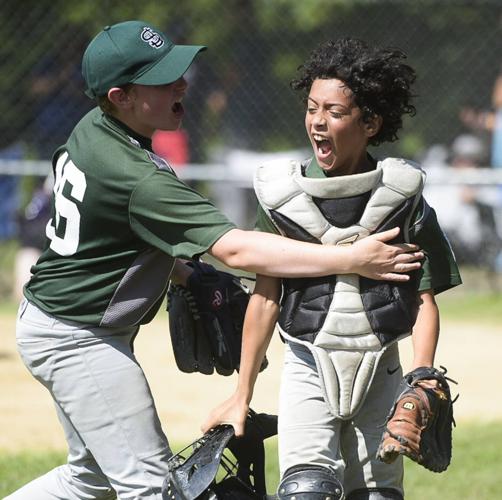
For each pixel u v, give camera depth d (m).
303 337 13.73
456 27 53.53
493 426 24.83
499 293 43.28
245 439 14.44
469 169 44.81
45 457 21.67
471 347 34.44
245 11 52.56
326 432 13.79
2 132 48.19
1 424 25.31
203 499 13.60
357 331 13.56
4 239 48.12
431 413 12.86
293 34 53.50
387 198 13.50
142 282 14.31
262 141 51.06
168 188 13.80
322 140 13.55
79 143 14.39
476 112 49.31
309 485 13.34
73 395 14.39
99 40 14.37
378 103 13.56
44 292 14.49
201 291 15.08
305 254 13.38
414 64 53.50
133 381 14.42
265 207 13.73
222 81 51.38
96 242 14.15
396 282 13.67
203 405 27.09
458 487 20.28
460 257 45.19
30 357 14.62
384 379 14.13
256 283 14.02
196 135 50.28
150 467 14.35
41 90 48.12
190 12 51.94
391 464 14.09
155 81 14.09
